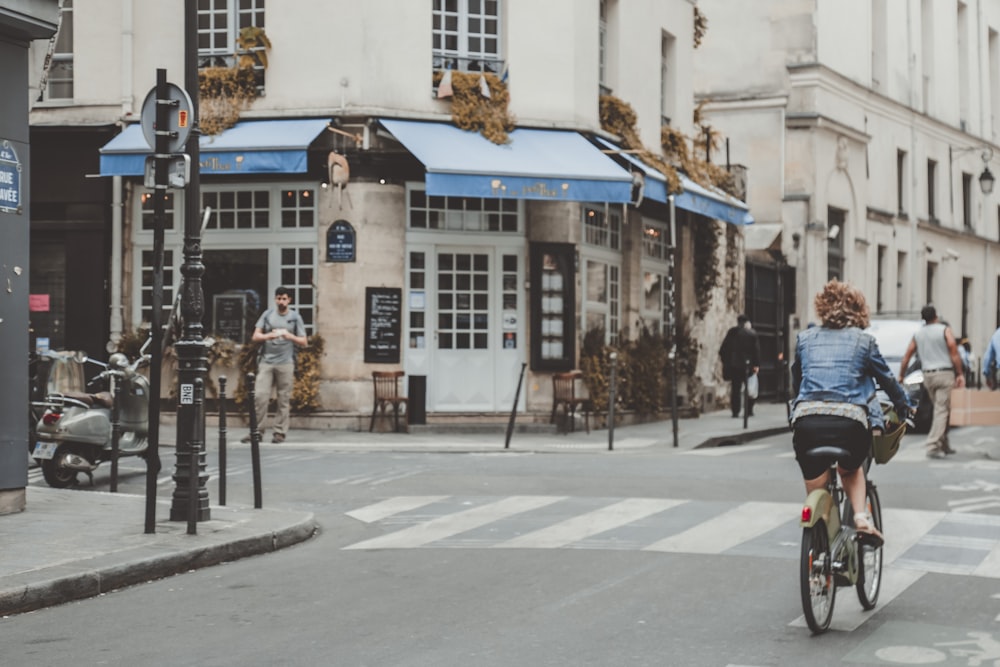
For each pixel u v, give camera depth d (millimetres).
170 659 7098
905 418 8430
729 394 29906
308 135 20641
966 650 7184
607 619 7910
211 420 21406
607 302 24156
